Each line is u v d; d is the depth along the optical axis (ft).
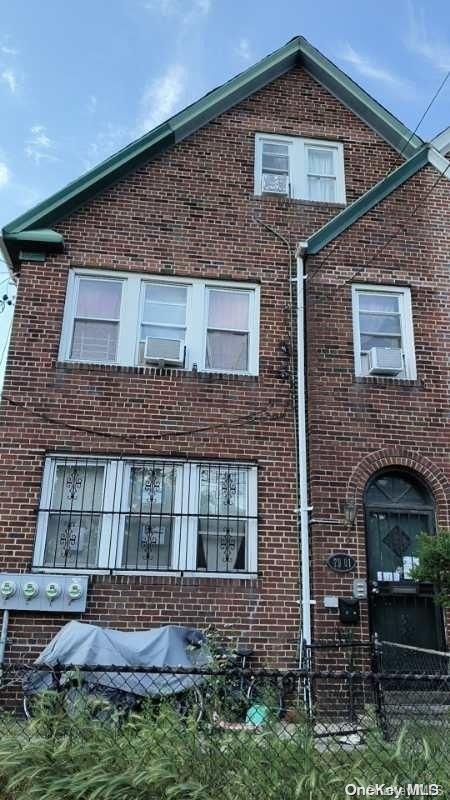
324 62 39.19
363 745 15.23
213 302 34.19
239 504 30.71
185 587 28.73
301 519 30.12
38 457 29.86
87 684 20.40
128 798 12.19
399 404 32.22
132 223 34.42
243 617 28.63
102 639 22.66
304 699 25.45
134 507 30.12
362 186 37.99
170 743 13.57
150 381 31.58
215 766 13.11
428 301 34.58
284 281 34.53
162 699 16.93
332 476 30.55
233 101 38.14
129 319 32.99
